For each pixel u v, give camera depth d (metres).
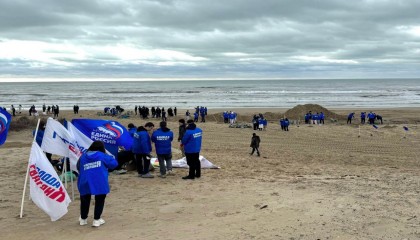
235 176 11.34
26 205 8.27
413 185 9.61
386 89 159.75
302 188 9.34
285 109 60.28
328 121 40.59
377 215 6.87
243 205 7.93
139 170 11.12
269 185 9.82
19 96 111.00
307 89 161.38
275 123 37.41
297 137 26.95
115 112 46.75
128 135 11.41
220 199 8.48
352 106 68.62
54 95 116.31
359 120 42.25
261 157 17.59
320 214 7.06
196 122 38.09
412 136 28.00
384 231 6.07
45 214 7.63
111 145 11.07
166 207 7.98
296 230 6.28
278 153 19.64
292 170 12.88
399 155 19.88
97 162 6.72
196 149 10.60
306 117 37.91
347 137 27.28
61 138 8.57
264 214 7.23
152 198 8.73
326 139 26.17
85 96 108.50
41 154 7.26
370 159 18.19
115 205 8.21
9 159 14.03
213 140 25.11
